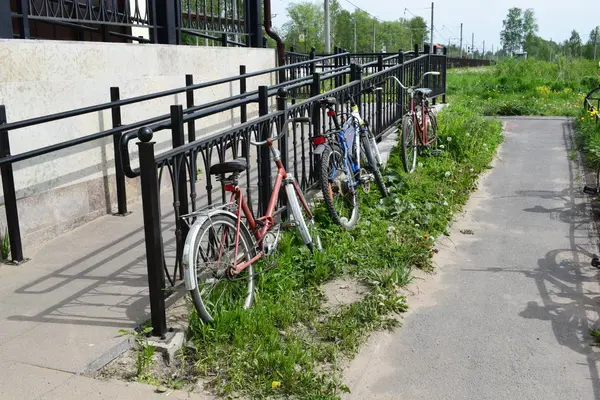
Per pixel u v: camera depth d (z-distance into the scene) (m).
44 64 5.23
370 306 4.13
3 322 3.71
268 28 9.69
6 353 3.34
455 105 12.19
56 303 3.99
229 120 8.33
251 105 8.95
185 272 3.46
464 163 8.13
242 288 4.00
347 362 3.55
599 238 5.72
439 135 8.73
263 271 4.18
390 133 8.80
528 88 20.03
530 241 5.67
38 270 4.60
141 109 6.53
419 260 5.07
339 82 7.53
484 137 9.66
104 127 5.96
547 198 7.01
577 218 6.30
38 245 5.17
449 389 3.33
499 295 4.53
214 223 3.68
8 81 4.89
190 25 8.09
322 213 5.62
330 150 5.44
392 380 3.42
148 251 3.47
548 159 8.89
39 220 5.20
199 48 7.58
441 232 5.82
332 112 5.85
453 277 4.87
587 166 8.40
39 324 3.68
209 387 3.18
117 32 8.64
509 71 24.50
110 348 3.38
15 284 4.32
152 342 3.46
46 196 5.27
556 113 13.83
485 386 3.36
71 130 5.55
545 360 3.62
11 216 4.69
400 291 4.56
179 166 3.77
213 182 7.15
